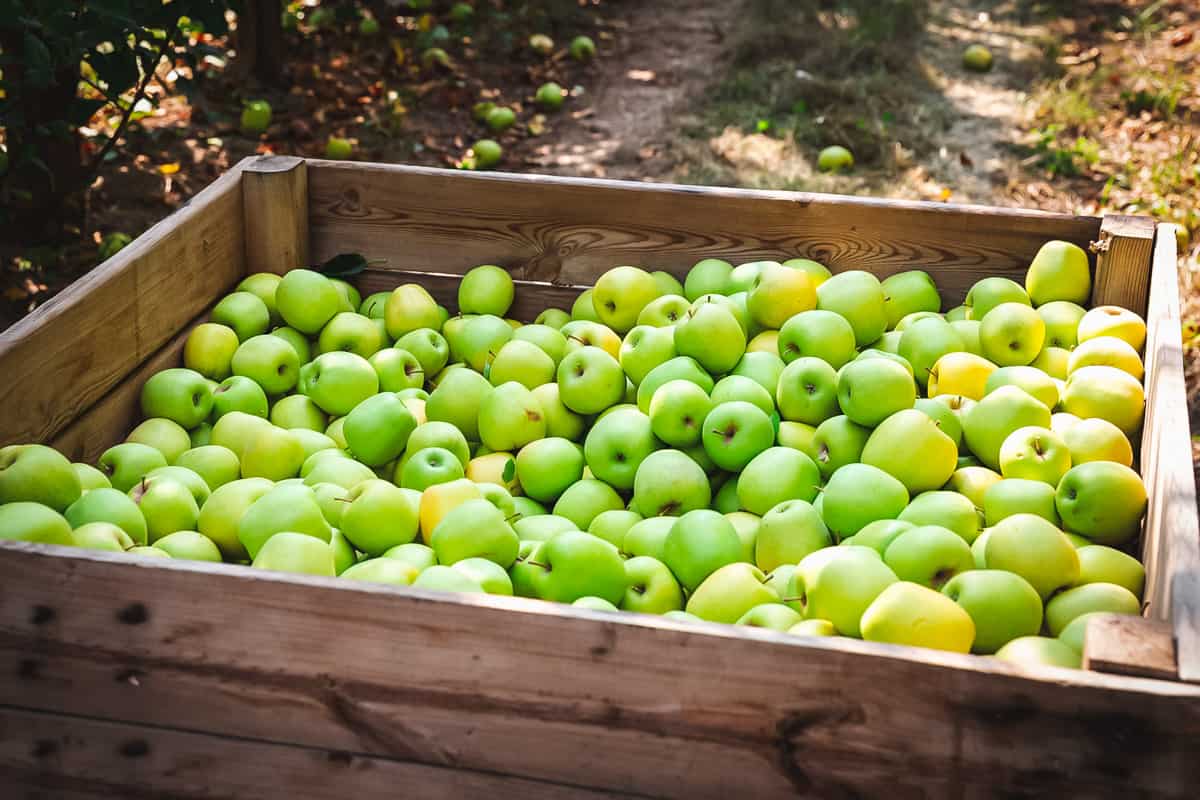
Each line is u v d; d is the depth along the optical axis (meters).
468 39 7.96
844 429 2.78
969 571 2.21
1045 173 6.29
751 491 2.71
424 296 3.46
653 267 3.51
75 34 4.11
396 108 6.81
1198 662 1.65
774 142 6.59
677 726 1.77
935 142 6.61
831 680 1.71
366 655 1.82
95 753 1.95
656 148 6.52
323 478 2.80
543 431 3.03
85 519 2.36
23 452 2.35
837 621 2.16
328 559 2.24
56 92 4.53
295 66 7.08
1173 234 3.18
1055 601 2.25
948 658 1.68
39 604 1.89
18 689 1.93
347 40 7.59
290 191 3.48
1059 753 1.67
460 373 3.12
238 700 1.88
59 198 4.83
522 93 7.31
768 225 3.42
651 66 7.72
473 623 1.78
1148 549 2.35
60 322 2.63
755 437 2.78
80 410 2.75
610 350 3.29
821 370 2.89
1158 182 6.01
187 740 1.92
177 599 1.85
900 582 2.04
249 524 2.43
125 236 4.94
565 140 6.68
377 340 3.42
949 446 2.63
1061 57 7.93
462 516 2.42
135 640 1.88
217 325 3.24
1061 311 3.19
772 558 2.54
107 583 1.86
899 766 1.72
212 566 1.84
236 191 3.43
